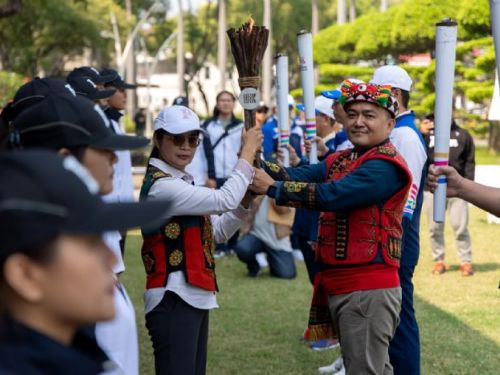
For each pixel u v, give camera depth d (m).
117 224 2.07
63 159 2.05
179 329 4.83
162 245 4.85
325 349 7.79
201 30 66.25
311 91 6.64
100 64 60.62
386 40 31.48
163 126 4.88
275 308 9.35
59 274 2.00
